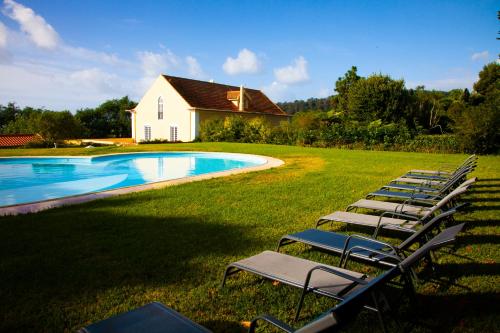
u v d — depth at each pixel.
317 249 4.91
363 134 24.48
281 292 3.70
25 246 4.85
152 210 6.91
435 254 4.54
